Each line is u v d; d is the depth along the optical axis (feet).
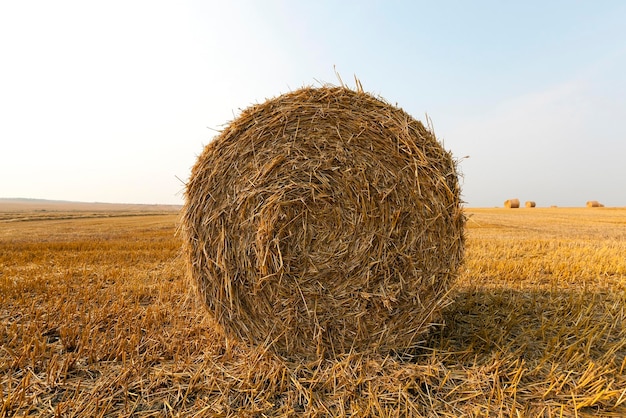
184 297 17.49
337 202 11.61
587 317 13.66
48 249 35.60
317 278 11.57
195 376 10.09
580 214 104.32
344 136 11.85
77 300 17.21
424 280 11.73
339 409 9.12
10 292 18.26
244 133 11.98
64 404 8.99
